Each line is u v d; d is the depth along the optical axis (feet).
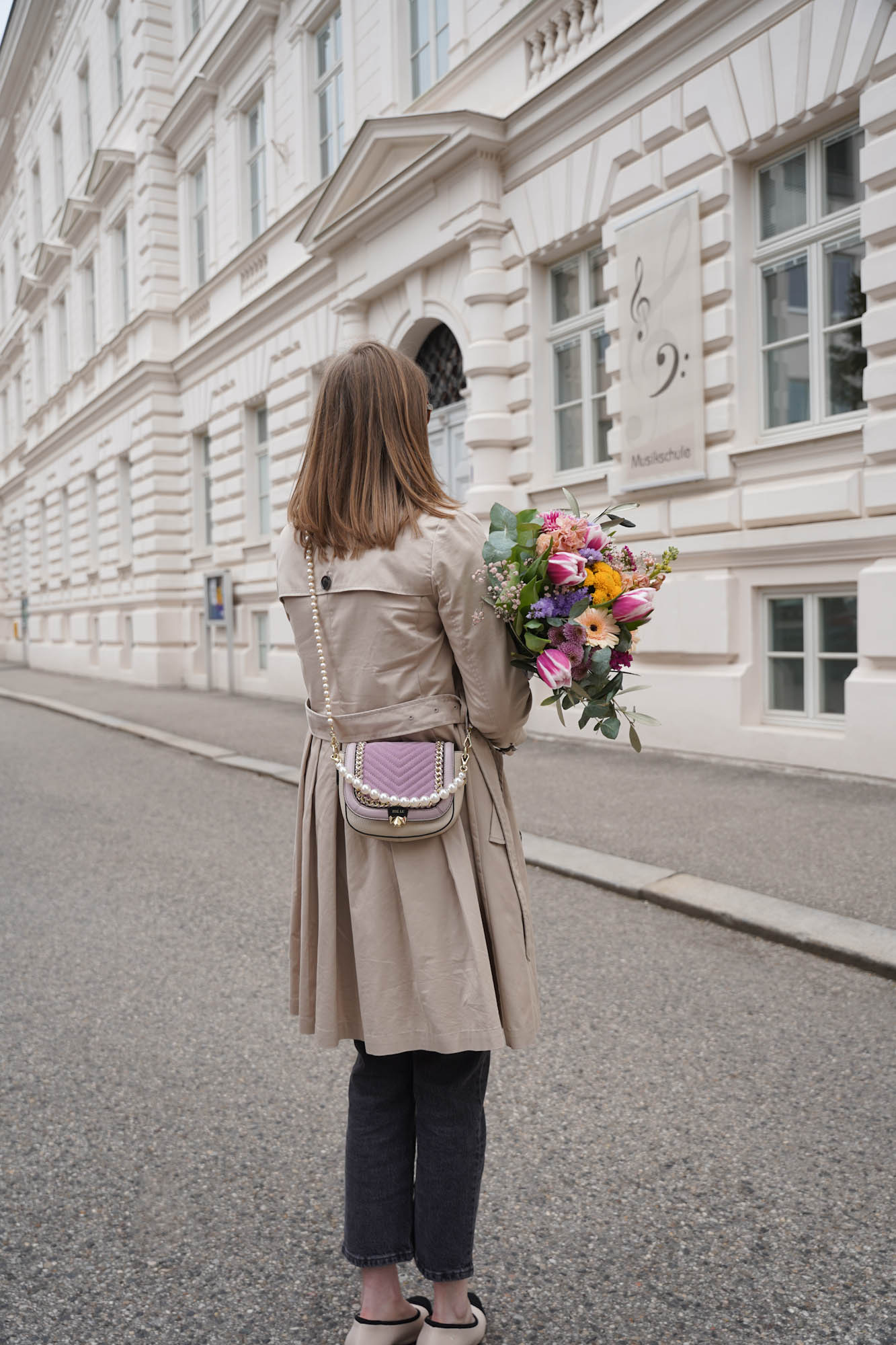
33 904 16.96
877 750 22.08
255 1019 12.01
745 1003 11.86
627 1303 7.01
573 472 30.68
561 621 5.79
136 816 23.73
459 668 6.01
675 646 26.61
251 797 25.67
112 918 16.03
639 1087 10.02
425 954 5.91
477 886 6.12
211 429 54.75
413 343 37.78
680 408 25.77
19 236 100.01
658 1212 8.03
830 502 22.68
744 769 24.29
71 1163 8.99
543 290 31.24
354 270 38.81
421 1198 6.31
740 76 23.82
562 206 29.14
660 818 19.79
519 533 5.87
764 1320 6.81
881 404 21.77
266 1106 9.94
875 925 13.52
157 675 59.93
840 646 23.75
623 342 27.32
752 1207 8.04
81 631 76.74
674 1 24.67
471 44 33.09
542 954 13.62
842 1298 6.99
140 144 60.80
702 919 14.71
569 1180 8.50
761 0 23.13
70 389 79.92
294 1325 6.92
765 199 24.67
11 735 39.47
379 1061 6.41
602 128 27.63
